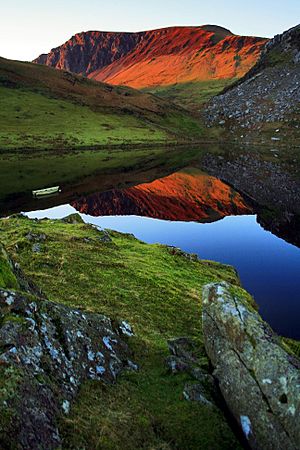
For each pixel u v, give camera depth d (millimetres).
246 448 13414
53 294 24203
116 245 39375
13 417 9789
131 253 37750
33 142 191000
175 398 14836
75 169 136875
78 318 16094
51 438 10250
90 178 120500
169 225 69188
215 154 173375
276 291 35031
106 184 111188
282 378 13461
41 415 10555
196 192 98562
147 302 25859
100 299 24750
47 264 29297
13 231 36375
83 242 36812
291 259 44562
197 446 12961
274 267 41906
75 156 169250
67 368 13242
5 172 128000
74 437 10812
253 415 13688
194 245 53812
